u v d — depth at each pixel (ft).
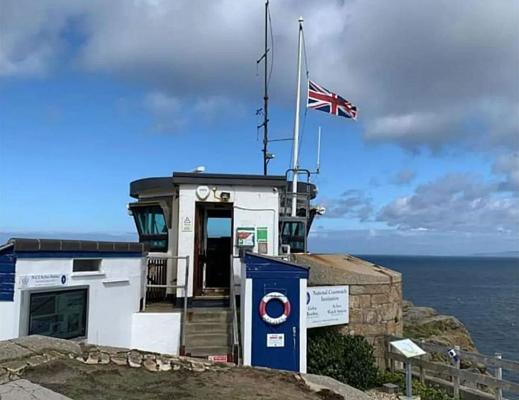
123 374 22.30
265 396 21.93
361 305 42.78
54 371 20.95
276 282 35.88
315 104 58.85
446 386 38.17
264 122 60.90
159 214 50.26
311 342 39.29
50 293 30.37
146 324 38.86
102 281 35.06
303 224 54.24
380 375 39.99
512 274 577.43
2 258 28.40
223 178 47.11
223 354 36.37
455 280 441.27
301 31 59.67
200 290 47.29
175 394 20.57
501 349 119.44
